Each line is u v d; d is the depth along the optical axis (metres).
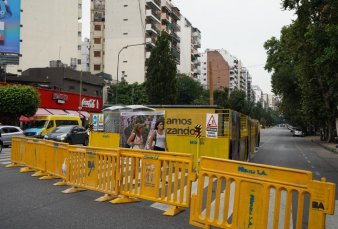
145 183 8.12
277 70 55.84
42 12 77.19
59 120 32.28
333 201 4.86
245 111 99.44
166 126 15.66
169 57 55.28
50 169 11.71
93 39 89.50
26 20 76.19
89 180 9.39
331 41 15.11
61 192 9.65
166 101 54.62
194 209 6.59
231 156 14.80
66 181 10.16
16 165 14.96
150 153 8.05
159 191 7.86
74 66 76.88
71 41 79.00
